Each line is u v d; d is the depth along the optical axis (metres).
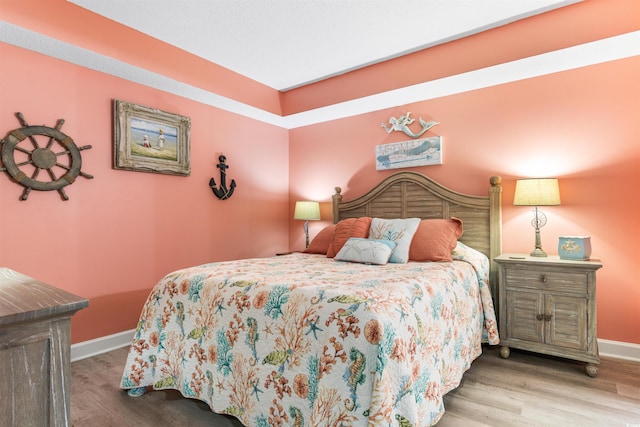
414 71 3.06
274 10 2.40
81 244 2.63
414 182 3.44
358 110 3.80
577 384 2.12
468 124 3.22
